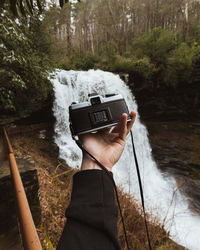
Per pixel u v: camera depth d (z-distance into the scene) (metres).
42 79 4.18
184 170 7.88
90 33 21.38
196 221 4.69
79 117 0.66
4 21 2.37
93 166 0.51
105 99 0.71
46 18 5.75
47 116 6.69
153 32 11.85
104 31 20.16
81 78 7.75
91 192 0.41
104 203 0.39
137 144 9.20
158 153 9.54
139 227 2.45
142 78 11.62
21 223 0.59
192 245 3.63
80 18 20.31
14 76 2.84
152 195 6.06
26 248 0.48
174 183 7.06
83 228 0.33
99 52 20.00
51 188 2.86
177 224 4.40
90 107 0.68
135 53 13.07
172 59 11.23
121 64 11.45
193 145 9.67
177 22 20.97
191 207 5.57
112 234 0.34
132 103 10.11
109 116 0.68
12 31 2.44
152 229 2.54
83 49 20.22
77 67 13.17
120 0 20.41
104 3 20.39
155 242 2.43
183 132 11.27
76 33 21.25
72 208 0.36
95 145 0.60
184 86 12.46
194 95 12.55
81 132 0.64
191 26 18.69
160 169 8.26
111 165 0.54
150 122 12.62
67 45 15.85
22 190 0.85
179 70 11.31
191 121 12.52
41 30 5.65
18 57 2.75
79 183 0.44
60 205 2.47
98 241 0.32
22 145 4.98
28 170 1.64
